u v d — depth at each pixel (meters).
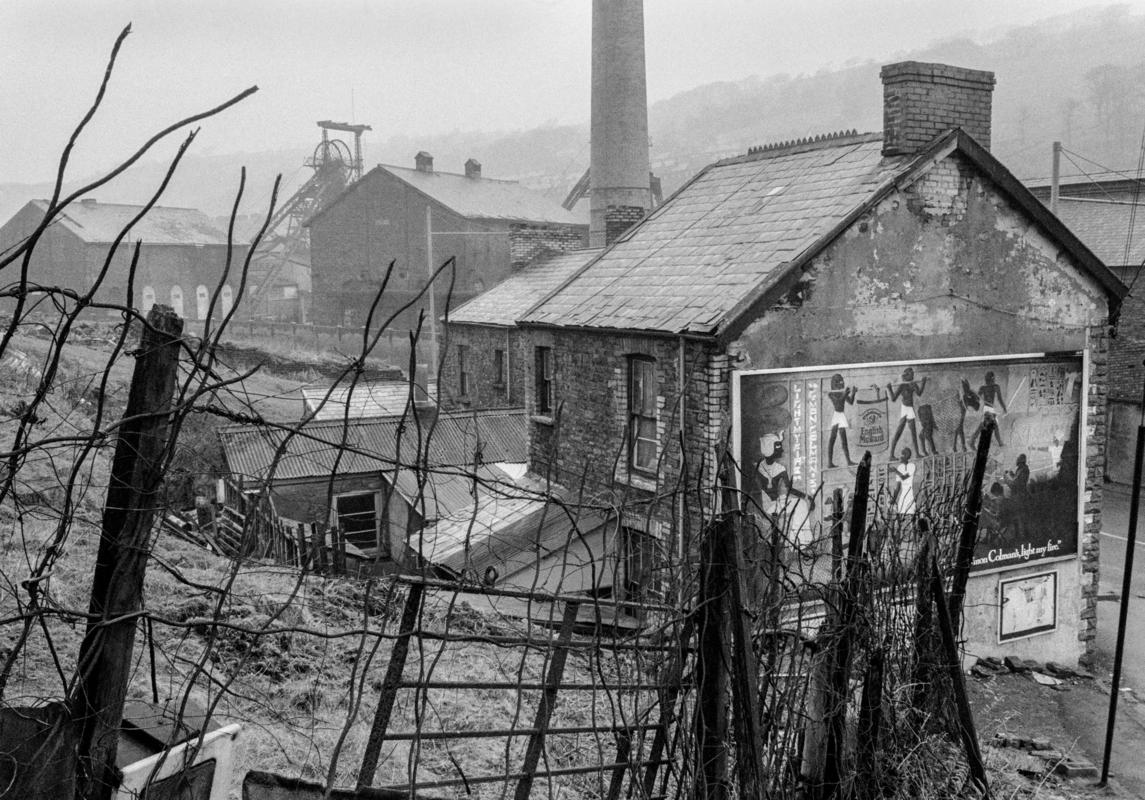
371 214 52.25
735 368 13.27
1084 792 10.94
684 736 5.60
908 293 14.50
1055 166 26.84
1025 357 15.52
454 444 21.64
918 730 6.80
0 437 12.73
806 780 6.30
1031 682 15.03
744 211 16.78
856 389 14.09
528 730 5.16
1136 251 30.16
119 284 56.06
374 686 8.48
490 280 49.00
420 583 4.70
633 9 37.16
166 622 3.98
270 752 6.79
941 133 14.99
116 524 3.81
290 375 33.78
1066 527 16.09
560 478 17.09
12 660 3.71
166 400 3.81
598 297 16.59
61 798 3.79
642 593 5.68
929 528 6.94
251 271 63.88
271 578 10.78
